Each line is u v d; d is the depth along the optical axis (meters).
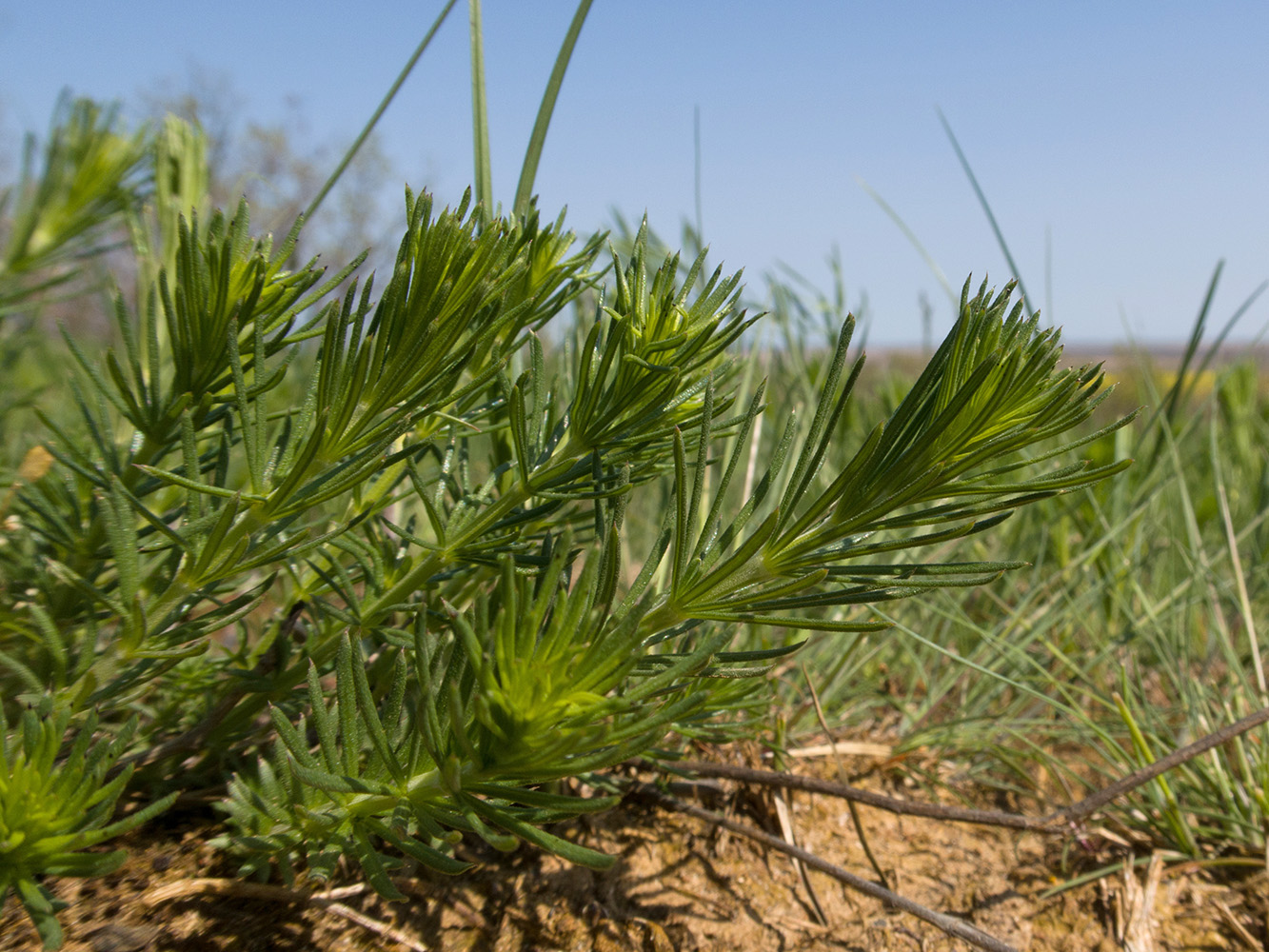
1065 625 0.24
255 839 0.12
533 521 0.14
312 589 0.14
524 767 0.10
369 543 0.14
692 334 0.12
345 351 0.12
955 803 0.19
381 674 0.14
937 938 0.15
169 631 0.12
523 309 0.12
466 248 0.11
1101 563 0.25
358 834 0.11
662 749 0.15
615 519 0.11
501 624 0.10
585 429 0.12
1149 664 0.25
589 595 0.10
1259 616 0.26
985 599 0.27
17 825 0.10
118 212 0.20
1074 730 0.20
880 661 0.24
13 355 0.21
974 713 0.21
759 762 0.18
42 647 0.13
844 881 0.15
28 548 0.14
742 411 0.22
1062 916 0.16
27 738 0.10
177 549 0.12
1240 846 0.17
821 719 0.17
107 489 0.12
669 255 0.12
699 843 0.16
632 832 0.16
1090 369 0.11
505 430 0.15
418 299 0.11
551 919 0.14
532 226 0.12
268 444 0.13
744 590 0.12
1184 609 0.23
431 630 0.13
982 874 0.17
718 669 0.11
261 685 0.13
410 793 0.11
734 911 0.15
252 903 0.13
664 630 0.12
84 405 0.13
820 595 0.11
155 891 0.12
